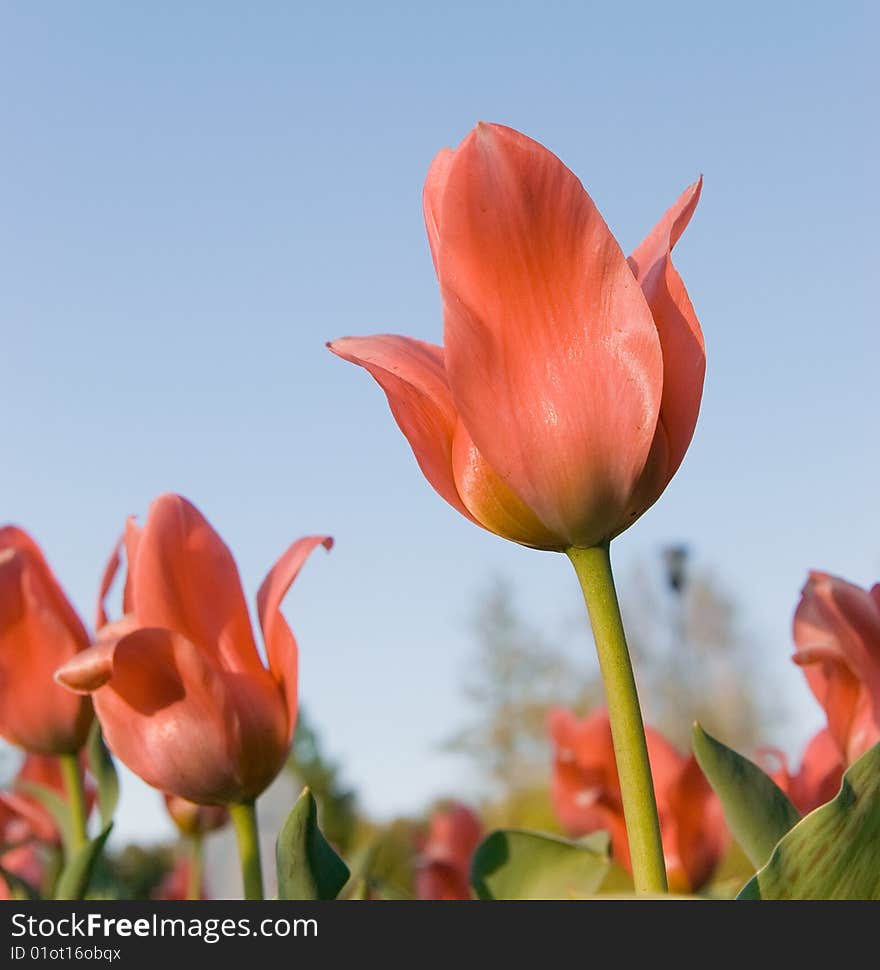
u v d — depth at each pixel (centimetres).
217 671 49
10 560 60
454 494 44
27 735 61
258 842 50
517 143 42
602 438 43
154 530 50
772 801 47
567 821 68
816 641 50
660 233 45
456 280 43
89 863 55
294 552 50
